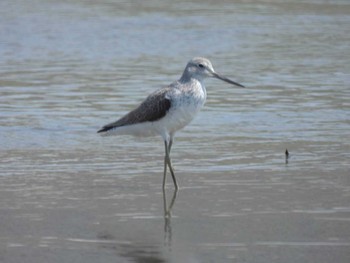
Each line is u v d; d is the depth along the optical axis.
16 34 32.03
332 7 39.22
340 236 12.08
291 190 14.24
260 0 41.25
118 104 21.12
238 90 22.89
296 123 19.27
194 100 14.51
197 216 12.98
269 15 37.00
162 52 28.67
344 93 22.42
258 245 11.75
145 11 37.88
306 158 16.33
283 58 27.66
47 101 21.50
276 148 17.14
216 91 22.77
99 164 15.98
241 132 18.48
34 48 29.42
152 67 26.02
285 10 38.38
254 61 27.11
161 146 17.39
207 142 17.64
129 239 12.02
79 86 23.30
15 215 12.99
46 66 26.27
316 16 36.78
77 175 15.23
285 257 11.30
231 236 12.11
